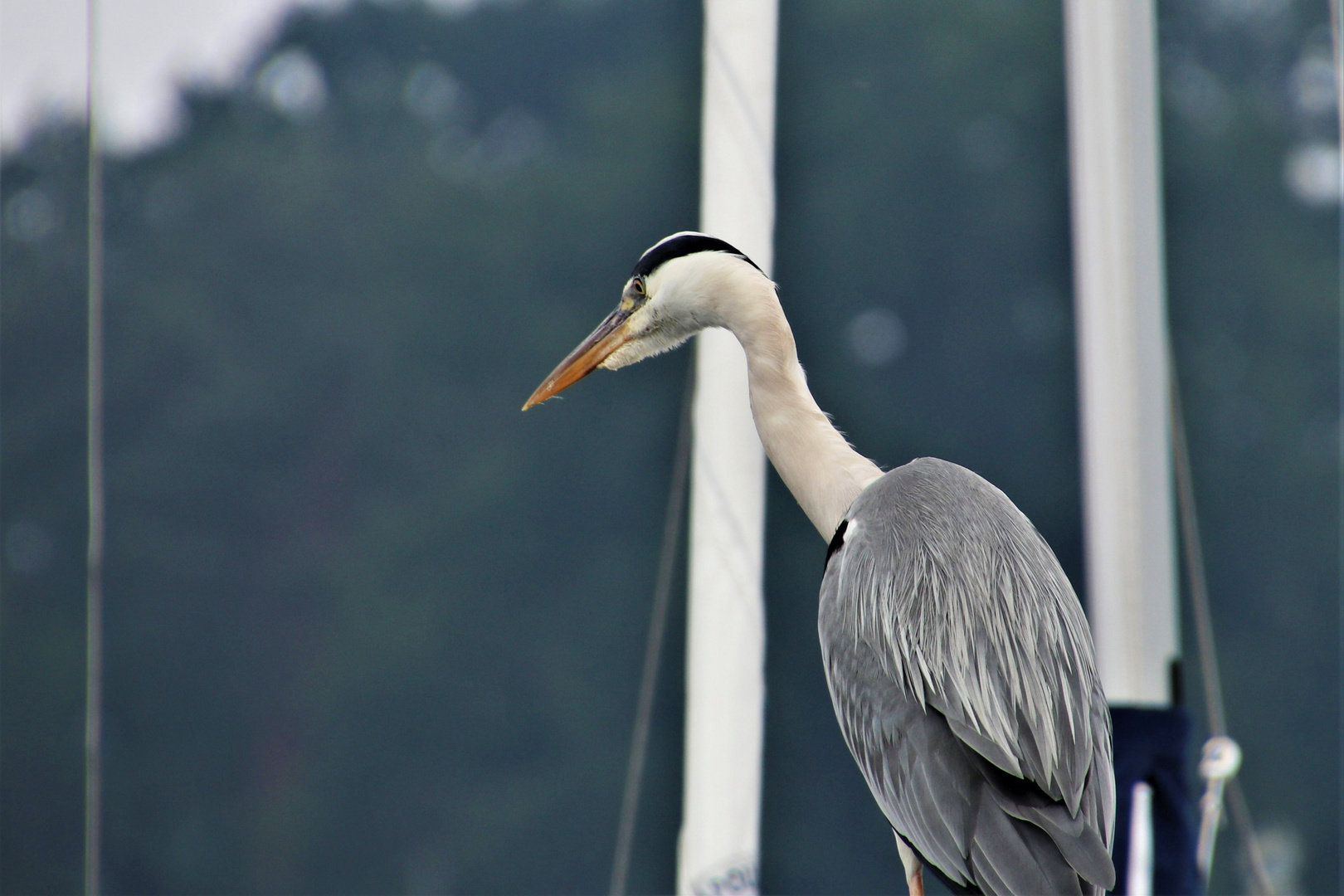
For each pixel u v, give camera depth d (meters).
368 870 26.23
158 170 30.31
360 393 28.34
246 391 28.34
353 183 30.09
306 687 26.92
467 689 26.59
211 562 27.45
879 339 26.91
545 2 30.38
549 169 29.27
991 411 26.73
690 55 26.11
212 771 26.77
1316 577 25.59
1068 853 3.27
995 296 27.14
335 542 27.59
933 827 3.46
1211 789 5.45
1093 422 6.01
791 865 22.47
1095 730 3.57
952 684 3.55
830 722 22.67
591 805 25.64
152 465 27.70
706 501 4.63
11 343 25.09
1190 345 26.06
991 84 27.67
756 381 4.30
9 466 25.95
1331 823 24.36
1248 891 22.69
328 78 31.58
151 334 28.47
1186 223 26.94
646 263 4.60
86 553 26.53
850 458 4.27
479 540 27.00
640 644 25.94
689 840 4.52
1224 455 25.84
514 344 28.20
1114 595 5.86
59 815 16.47
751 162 4.67
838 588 3.88
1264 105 28.31
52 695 25.77
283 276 29.31
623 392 26.48
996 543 3.75
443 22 31.00
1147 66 6.14
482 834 25.92
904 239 27.08
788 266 25.70
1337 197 27.83
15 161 22.36
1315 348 26.81
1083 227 6.16
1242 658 24.92
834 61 27.22
